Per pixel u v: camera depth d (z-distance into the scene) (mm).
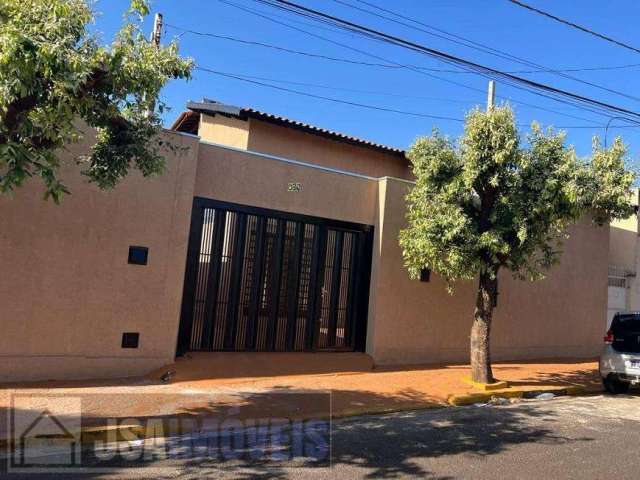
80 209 8453
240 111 12719
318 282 10938
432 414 7984
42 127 5246
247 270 10258
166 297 9133
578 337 14500
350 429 6945
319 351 10930
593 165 9172
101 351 8586
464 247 9156
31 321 8078
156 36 11891
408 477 5180
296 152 13688
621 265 16531
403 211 11602
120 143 6246
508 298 13266
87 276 8492
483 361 9812
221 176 9906
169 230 9180
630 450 6215
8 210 7945
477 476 5234
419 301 11766
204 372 9094
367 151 14844
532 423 7531
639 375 9523
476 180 9164
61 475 4996
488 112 9109
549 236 9812
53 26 4887
